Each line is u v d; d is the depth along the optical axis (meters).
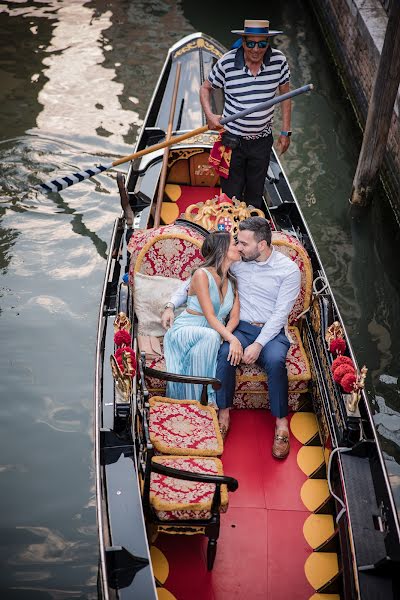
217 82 4.82
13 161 7.26
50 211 6.66
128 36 9.88
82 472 4.55
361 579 2.85
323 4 10.30
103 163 7.29
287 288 3.88
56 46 9.50
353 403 3.37
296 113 8.59
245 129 4.86
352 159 7.77
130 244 4.20
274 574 3.31
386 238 6.68
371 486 3.23
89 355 5.36
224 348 3.84
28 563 4.03
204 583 3.26
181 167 5.96
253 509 3.58
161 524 3.19
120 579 2.82
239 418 4.06
